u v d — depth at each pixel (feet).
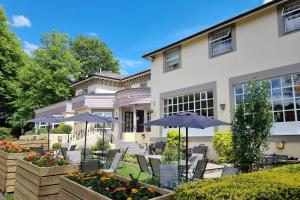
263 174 16.15
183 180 24.61
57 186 18.52
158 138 56.85
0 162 26.50
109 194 12.49
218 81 46.57
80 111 85.35
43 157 21.17
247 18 43.57
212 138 43.14
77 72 112.06
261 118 23.84
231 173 22.21
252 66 41.91
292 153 35.47
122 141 65.98
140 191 12.69
